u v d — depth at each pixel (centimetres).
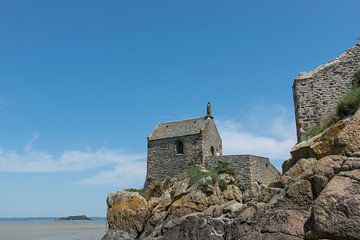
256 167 3956
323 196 1205
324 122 2134
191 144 4309
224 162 4025
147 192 4341
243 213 1691
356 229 1098
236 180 3891
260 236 1464
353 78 2389
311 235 1229
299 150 1862
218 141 4675
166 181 4294
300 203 1435
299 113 2494
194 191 3588
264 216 1540
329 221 1159
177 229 2277
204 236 2072
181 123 4669
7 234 9194
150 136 4666
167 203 3797
